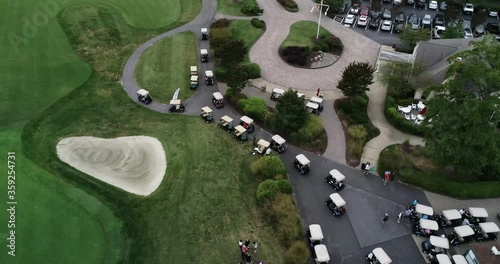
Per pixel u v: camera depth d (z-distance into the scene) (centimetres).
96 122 6512
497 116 5078
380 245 4962
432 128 5516
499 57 5119
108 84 7306
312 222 5188
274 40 8800
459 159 5334
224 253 4812
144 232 4988
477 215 5081
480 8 10112
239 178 5722
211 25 8988
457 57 5612
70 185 5459
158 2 9812
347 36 9144
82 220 5041
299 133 6259
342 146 6284
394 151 6141
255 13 9662
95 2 9419
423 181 5625
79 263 4575
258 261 4734
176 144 6209
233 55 7525
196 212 5250
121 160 5919
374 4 9769
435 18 9662
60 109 6669
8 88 6950
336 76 7869
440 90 5503
